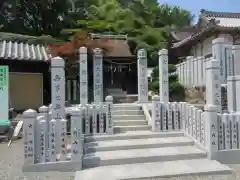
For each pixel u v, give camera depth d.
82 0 26.80
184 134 8.06
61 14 24.44
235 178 5.34
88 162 6.05
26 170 5.65
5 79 8.84
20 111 11.81
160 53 9.91
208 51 19.55
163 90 9.80
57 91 7.53
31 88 12.16
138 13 28.80
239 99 8.78
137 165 6.04
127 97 14.45
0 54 11.27
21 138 8.70
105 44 16.81
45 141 5.79
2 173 5.64
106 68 18.75
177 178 5.35
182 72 16.39
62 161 5.79
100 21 24.41
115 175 5.39
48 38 16.73
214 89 8.04
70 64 14.87
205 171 5.56
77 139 5.86
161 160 6.33
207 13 23.25
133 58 17.58
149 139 7.67
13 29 22.50
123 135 7.76
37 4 23.41
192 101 13.47
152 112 8.49
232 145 6.55
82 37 15.66
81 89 10.27
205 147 6.67
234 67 11.12
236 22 20.81
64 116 7.55
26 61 11.73
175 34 29.89
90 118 7.99
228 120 6.56
